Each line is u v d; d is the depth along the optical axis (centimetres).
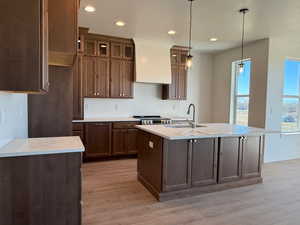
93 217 252
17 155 177
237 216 261
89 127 464
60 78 324
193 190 315
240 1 302
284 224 245
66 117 328
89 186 344
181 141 303
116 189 333
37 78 169
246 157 354
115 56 505
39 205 186
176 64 573
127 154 503
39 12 168
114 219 249
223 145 332
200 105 654
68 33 232
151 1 306
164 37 488
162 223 242
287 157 532
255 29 423
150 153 327
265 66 486
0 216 177
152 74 529
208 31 439
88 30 446
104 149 480
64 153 191
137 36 486
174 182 303
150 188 324
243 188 345
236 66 587
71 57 256
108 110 540
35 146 200
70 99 329
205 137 300
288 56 509
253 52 518
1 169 175
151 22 393
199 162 317
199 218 254
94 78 487
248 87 550
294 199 310
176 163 302
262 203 296
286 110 536
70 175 194
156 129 334
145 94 579
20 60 166
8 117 210
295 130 555
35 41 168
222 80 623
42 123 317
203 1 303
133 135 505
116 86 509
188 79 632
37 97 314
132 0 302
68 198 195
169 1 305
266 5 314
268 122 490
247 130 343
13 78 165
